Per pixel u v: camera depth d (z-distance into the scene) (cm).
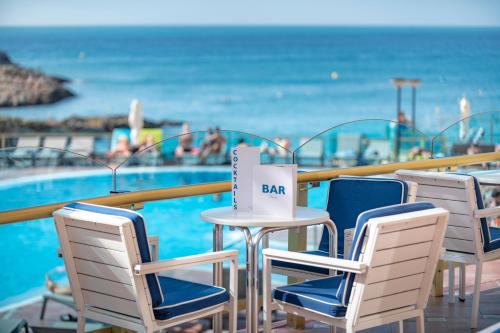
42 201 417
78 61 4234
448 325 496
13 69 4194
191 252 473
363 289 349
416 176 495
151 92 4241
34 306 395
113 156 2948
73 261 370
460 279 548
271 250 378
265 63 4212
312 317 369
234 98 4219
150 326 350
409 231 358
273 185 416
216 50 4244
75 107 4234
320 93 4209
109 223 340
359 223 348
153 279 349
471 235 476
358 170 536
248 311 409
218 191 471
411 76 4178
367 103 4188
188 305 362
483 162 631
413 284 374
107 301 364
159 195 440
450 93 4156
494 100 4134
